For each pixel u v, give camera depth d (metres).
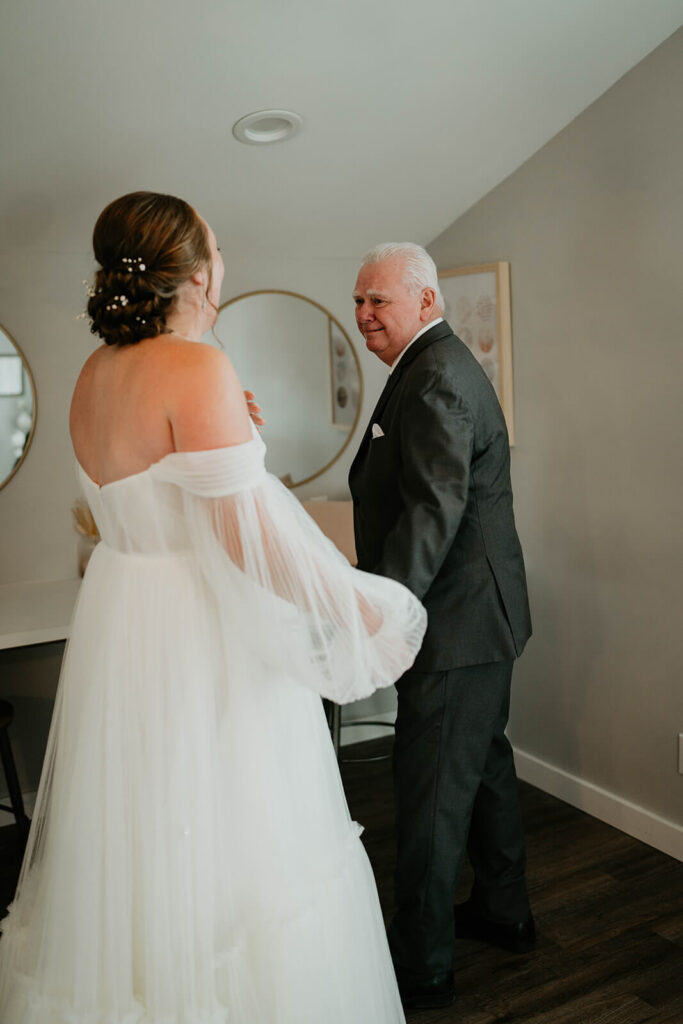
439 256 3.28
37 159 2.33
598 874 2.49
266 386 3.25
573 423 2.75
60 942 1.32
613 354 2.58
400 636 1.39
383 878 2.50
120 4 1.86
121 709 1.32
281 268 3.24
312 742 1.44
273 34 2.04
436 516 1.76
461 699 1.92
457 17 2.09
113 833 1.30
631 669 2.65
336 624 1.32
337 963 1.39
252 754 1.34
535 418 2.90
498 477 1.96
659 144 2.36
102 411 1.34
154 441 1.28
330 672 1.33
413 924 1.97
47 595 2.77
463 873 2.55
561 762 2.97
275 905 1.33
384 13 2.04
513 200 2.88
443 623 1.92
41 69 2.01
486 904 2.19
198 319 1.39
